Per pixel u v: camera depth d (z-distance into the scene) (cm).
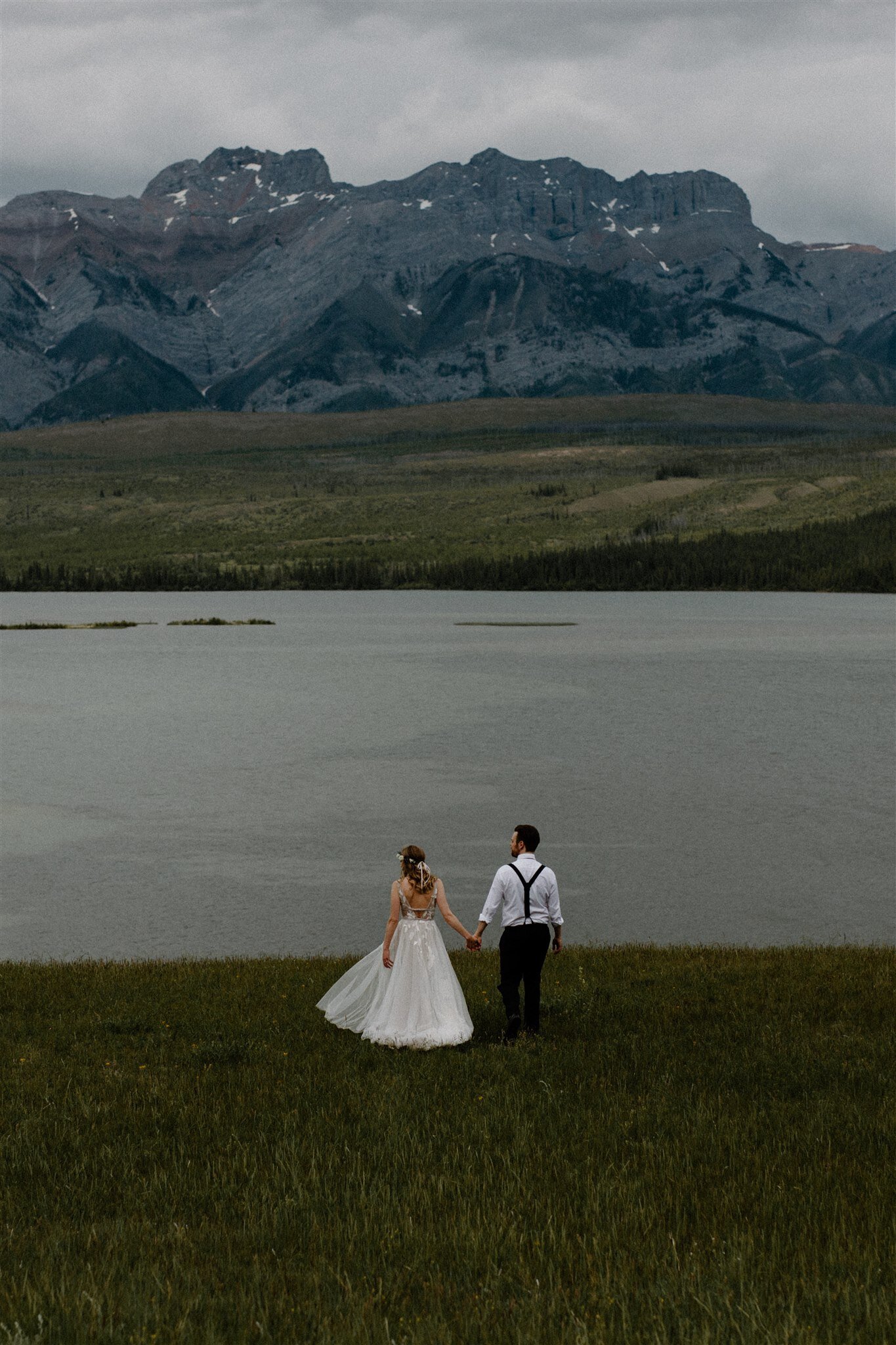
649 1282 823
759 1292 802
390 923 1614
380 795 6000
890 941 3322
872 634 19250
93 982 2238
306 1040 1652
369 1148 1145
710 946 2914
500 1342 741
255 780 6512
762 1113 1254
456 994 1614
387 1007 1602
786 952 2577
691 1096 1330
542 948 1636
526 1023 1666
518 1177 1048
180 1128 1232
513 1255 884
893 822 5275
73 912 3759
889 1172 1068
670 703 10288
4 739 8312
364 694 11181
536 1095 1327
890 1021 1756
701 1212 972
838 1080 1416
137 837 5016
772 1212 967
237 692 11512
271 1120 1248
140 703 10588
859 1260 860
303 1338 753
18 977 2320
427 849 4688
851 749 7594
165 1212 996
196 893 4006
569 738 8144
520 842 1666
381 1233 927
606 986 2031
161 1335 741
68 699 11025
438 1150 1153
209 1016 1852
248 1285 829
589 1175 1044
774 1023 1722
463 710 9819
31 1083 1430
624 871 4319
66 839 4972
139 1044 1675
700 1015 1795
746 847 4738
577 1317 769
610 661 14750
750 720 9069
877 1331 737
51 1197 1031
